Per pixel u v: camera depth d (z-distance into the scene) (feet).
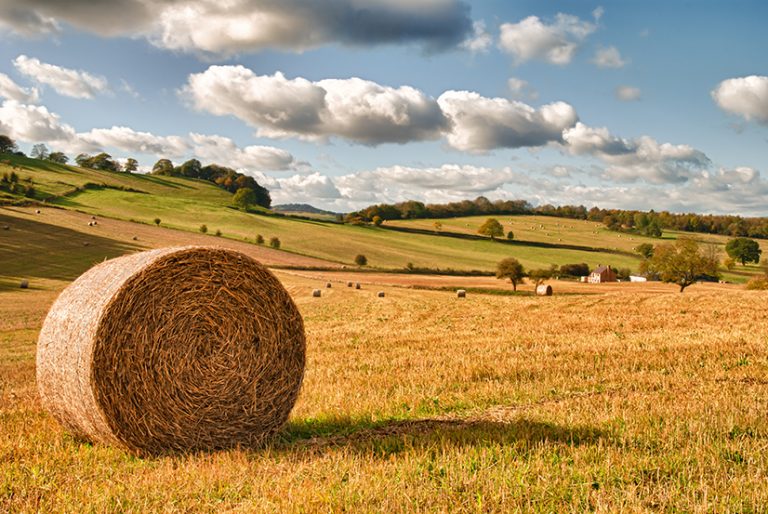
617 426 27.02
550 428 26.94
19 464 24.07
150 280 27.37
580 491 19.79
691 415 28.09
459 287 184.75
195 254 28.43
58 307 28.99
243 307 29.32
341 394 35.94
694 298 93.30
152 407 27.12
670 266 203.31
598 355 47.80
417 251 316.40
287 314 30.50
